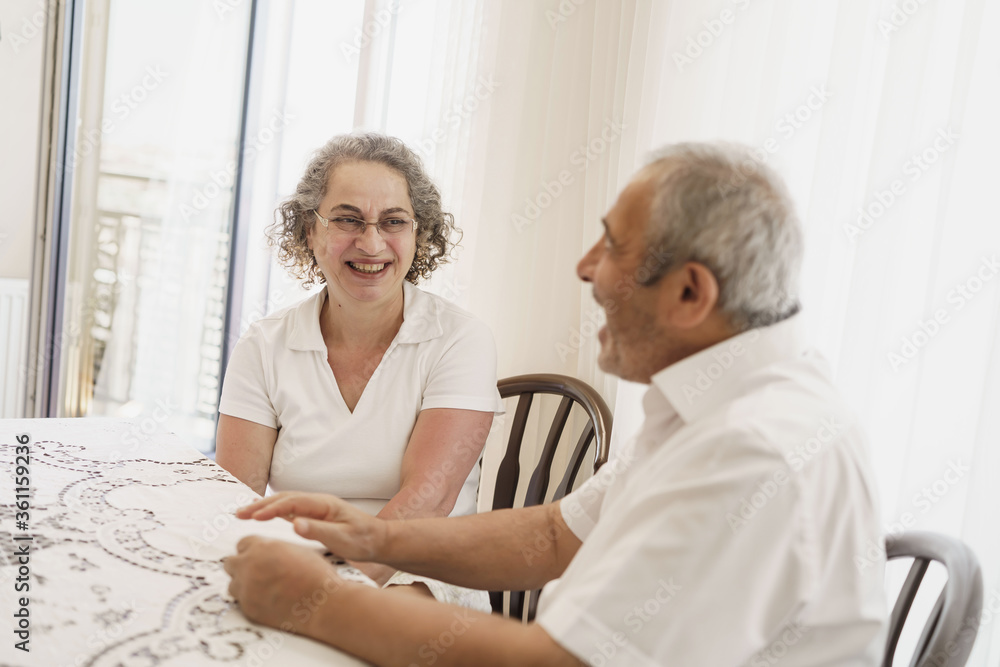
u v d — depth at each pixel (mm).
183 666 698
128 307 3043
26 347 2975
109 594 817
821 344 1584
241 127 3182
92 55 2789
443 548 988
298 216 1627
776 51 1653
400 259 1530
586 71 2111
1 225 3072
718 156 790
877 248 1463
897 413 1474
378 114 2738
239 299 3297
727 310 777
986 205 1356
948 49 1441
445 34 2465
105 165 2904
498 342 2268
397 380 1519
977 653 1302
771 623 685
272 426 1554
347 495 1505
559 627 693
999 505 1293
